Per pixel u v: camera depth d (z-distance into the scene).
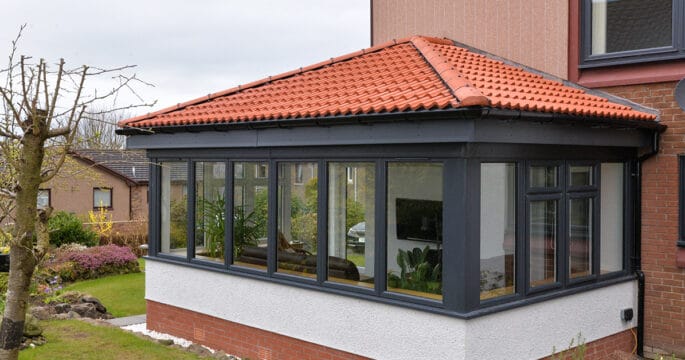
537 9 10.35
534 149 7.54
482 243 7.03
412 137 7.00
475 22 11.35
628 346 9.24
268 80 11.52
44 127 5.39
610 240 9.05
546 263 7.89
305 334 8.34
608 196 9.00
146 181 36.00
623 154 9.08
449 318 6.84
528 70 10.48
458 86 7.20
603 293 8.73
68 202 33.09
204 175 9.84
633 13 9.36
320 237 8.19
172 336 10.30
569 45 9.94
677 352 9.02
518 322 7.36
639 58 9.25
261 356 8.95
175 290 10.23
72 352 8.33
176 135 10.01
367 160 7.68
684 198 8.91
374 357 7.57
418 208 7.28
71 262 17.34
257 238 9.07
